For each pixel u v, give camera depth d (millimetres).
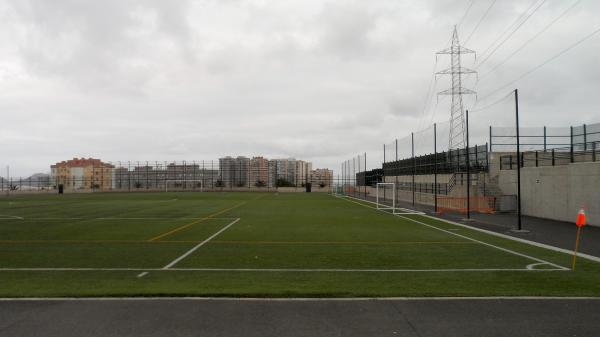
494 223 21953
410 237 16516
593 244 14555
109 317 6336
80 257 12047
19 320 6215
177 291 7816
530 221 22812
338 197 56094
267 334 5684
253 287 8320
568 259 11750
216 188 85000
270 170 85375
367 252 12953
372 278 9305
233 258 11883
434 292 7852
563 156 30000
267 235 17062
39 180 82750
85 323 6090
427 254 12609
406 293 7770
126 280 9086
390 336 5625
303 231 18484
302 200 47406
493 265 10883
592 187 20406
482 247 13992
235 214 27906
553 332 5762
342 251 13141
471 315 6453
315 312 6582
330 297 7453
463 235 17141
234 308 6762
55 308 6762
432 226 20625
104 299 7230
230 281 8953
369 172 66188
